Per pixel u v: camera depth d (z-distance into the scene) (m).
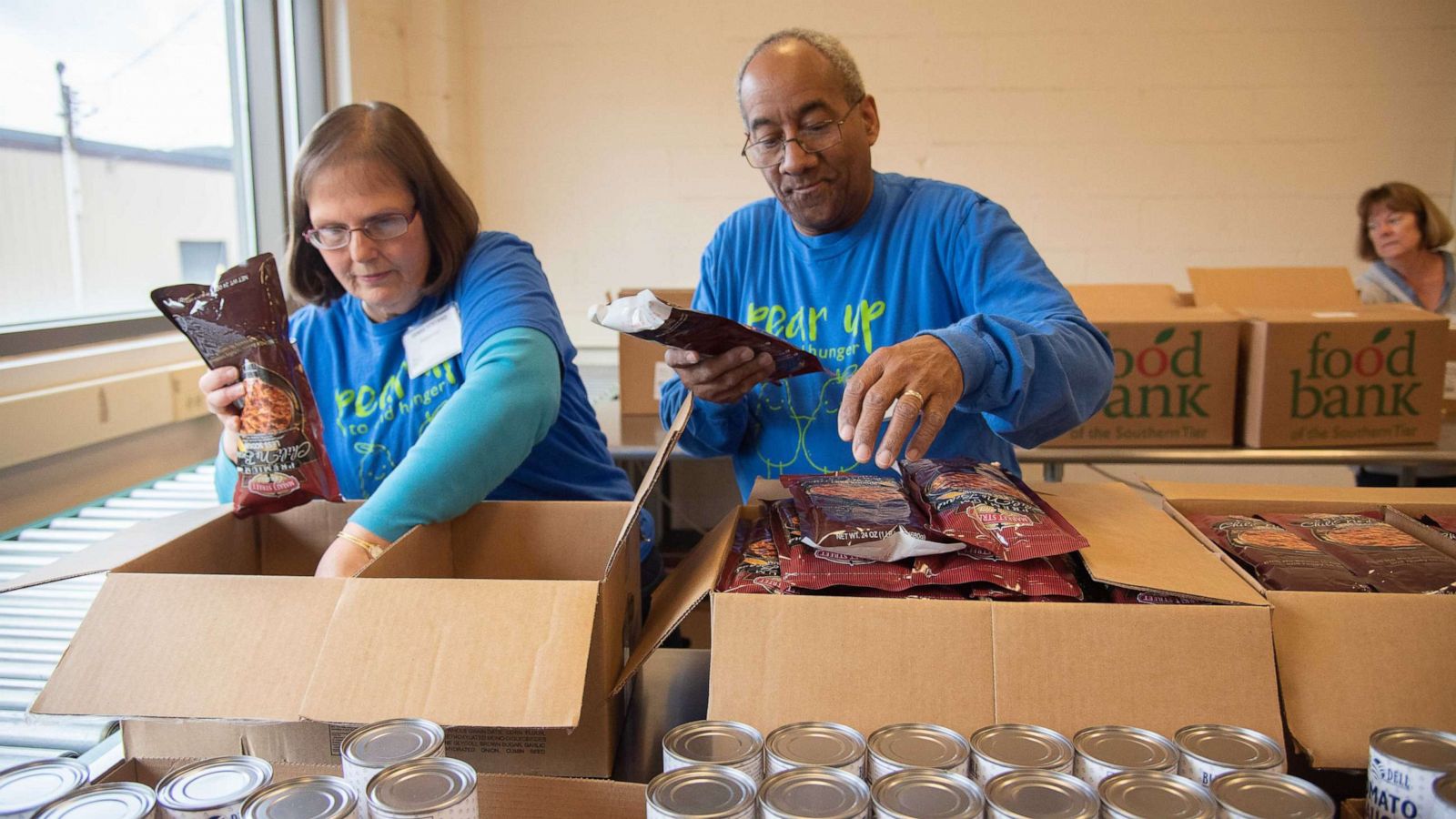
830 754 0.73
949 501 0.98
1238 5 3.64
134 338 2.48
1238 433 2.63
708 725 0.78
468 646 0.83
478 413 1.19
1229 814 0.64
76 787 0.72
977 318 1.07
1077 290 2.83
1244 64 3.67
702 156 3.87
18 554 1.74
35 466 2.06
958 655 0.83
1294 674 0.82
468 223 1.44
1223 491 1.17
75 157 2.35
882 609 0.86
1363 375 2.52
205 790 0.70
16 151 2.19
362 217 1.31
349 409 1.49
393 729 0.76
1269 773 0.67
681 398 1.53
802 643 0.85
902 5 3.71
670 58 3.81
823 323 1.52
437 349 1.42
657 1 3.78
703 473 3.94
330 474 1.22
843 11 3.74
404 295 1.42
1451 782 0.62
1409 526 1.06
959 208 1.44
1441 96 3.66
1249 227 3.78
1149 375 2.59
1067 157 3.77
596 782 0.81
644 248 3.96
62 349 2.24
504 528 1.22
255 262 1.18
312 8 3.19
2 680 1.19
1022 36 3.70
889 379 0.95
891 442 0.92
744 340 1.18
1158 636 0.82
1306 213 3.76
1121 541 0.96
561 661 0.81
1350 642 0.82
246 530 1.24
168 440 2.50
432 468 1.14
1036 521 0.94
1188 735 0.75
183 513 1.19
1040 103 3.74
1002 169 3.79
